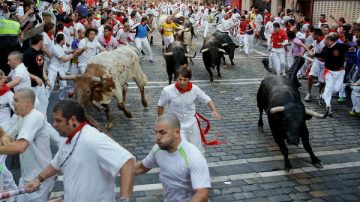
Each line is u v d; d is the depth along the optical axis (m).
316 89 12.91
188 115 6.09
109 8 23.14
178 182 3.88
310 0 22.73
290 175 6.95
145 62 17.12
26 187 4.06
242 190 6.41
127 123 9.52
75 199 3.64
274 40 14.27
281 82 8.02
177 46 12.87
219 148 8.12
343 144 8.40
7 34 9.14
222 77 14.51
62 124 3.63
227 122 9.71
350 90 12.20
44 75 8.16
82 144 3.60
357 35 11.33
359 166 7.32
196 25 31.91
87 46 10.91
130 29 16.95
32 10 11.54
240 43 20.52
